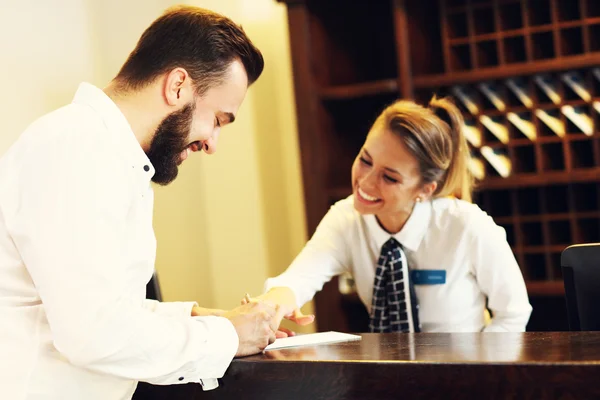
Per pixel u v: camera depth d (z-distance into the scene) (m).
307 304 4.18
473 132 3.48
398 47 3.50
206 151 1.72
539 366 1.30
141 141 1.61
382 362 1.42
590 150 3.55
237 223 4.11
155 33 1.62
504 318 2.25
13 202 1.42
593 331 1.63
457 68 3.54
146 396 1.65
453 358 1.39
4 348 1.46
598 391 1.26
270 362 1.52
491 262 2.25
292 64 3.64
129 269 1.56
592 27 3.38
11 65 2.76
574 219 3.36
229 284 4.08
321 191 3.66
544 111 3.39
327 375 1.47
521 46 3.60
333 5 3.85
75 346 1.39
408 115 2.22
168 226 3.69
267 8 4.19
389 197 2.24
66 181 1.40
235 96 1.67
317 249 2.47
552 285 3.34
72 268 1.38
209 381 1.54
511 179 3.39
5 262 1.47
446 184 2.32
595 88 3.37
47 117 1.49
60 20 3.02
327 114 3.75
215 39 1.62
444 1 3.43
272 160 4.21
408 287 2.30
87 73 3.15
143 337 1.44
